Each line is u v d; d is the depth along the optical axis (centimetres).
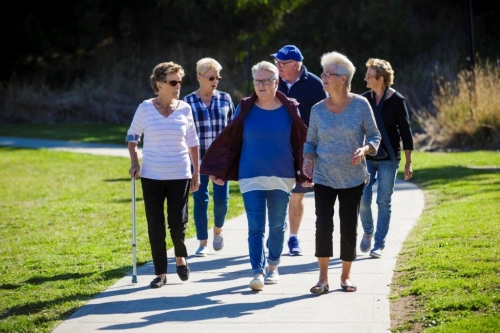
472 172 1795
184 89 4178
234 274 906
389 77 951
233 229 1198
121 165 2252
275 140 816
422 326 672
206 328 698
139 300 799
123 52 4353
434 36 4006
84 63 4256
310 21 4134
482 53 3800
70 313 760
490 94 2528
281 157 817
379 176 966
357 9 4125
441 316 683
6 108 3897
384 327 683
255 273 817
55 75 4184
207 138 991
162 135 841
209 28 4359
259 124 817
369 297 781
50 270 952
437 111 2725
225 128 823
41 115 3894
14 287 873
